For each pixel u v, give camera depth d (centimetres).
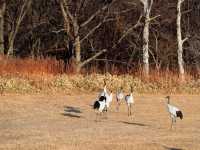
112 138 3148
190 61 7412
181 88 5372
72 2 6881
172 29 7694
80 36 7400
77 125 3591
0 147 2900
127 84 5350
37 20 7688
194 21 7644
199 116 4134
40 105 4488
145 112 4266
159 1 7494
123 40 7600
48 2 7612
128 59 7638
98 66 7400
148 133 3325
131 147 2923
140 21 7219
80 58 6969
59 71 5562
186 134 3322
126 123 3703
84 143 3005
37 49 7800
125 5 7306
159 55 7544
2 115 4019
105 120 3822
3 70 5228
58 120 3806
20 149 2859
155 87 5353
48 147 2903
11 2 7488
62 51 7600
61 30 6869
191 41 7306
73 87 5228
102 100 3841
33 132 3331
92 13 7331
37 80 5150
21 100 4669
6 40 7644
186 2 7719
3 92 4928
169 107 3531
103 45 7688
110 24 7550
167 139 3152
